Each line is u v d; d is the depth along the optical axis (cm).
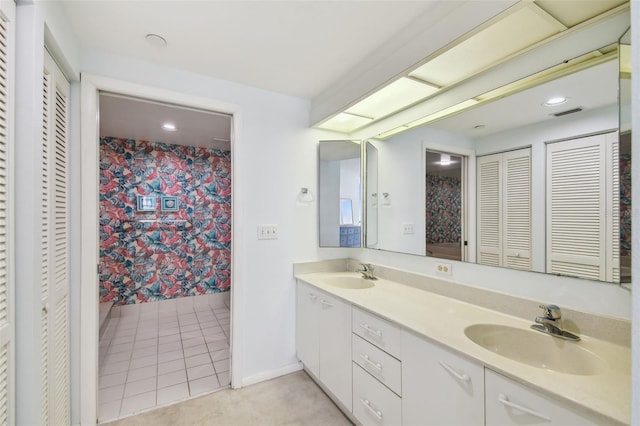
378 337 147
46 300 125
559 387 84
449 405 112
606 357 101
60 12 130
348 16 141
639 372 50
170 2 131
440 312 147
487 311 148
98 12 137
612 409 75
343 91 200
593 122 115
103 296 338
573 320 119
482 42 131
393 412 138
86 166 164
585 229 117
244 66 188
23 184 98
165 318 351
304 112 240
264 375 219
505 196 146
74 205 161
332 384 186
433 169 185
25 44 100
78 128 163
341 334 177
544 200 130
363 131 245
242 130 212
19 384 97
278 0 130
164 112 259
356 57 178
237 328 209
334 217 244
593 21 113
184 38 159
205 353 265
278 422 174
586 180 117
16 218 97
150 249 362
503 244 146
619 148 106
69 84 159
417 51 143
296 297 234
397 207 212
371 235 237
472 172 162
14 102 96
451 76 162
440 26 131
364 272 226
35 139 101
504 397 94
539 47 131
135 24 146
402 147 209
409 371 130
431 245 185
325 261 246
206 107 201
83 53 165
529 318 133
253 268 216
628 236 104
